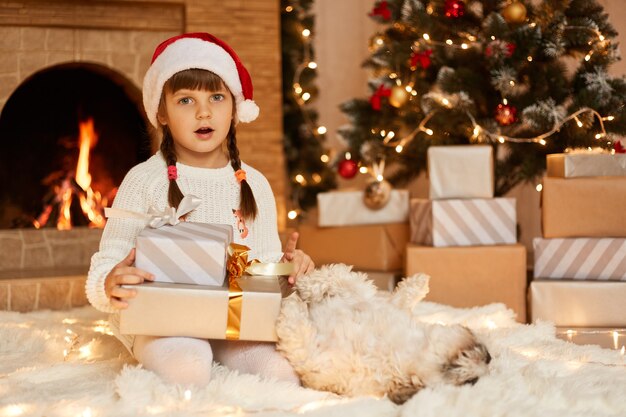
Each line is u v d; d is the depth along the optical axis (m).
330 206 2.63
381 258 2.52
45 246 2.80
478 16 2.64
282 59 3.26
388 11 2.65
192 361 1.25
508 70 2.39
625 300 1.97
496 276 2.15
